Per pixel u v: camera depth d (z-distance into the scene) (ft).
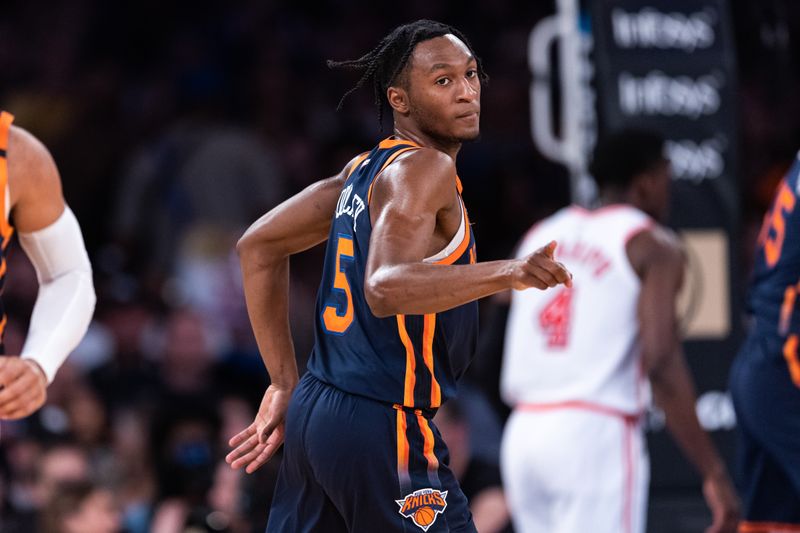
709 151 52.70
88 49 103.24
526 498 46.09
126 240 86.48
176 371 72.13
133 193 89.25
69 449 52.80
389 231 26.35
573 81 54.75
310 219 31.07
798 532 41.27
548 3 102.78
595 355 44.83
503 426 56.24
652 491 51.06
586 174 53.98
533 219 91.40
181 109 95.30
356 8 104.68
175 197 87.81
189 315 72.84
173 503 52.47
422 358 28.37
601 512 44.37
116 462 58.54
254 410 73.67
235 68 100.01
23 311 78.59
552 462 44.75
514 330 46.88
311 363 29.84
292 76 99.55
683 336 52.21
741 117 95.30
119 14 103.55
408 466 28.37
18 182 32.68
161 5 104.06
